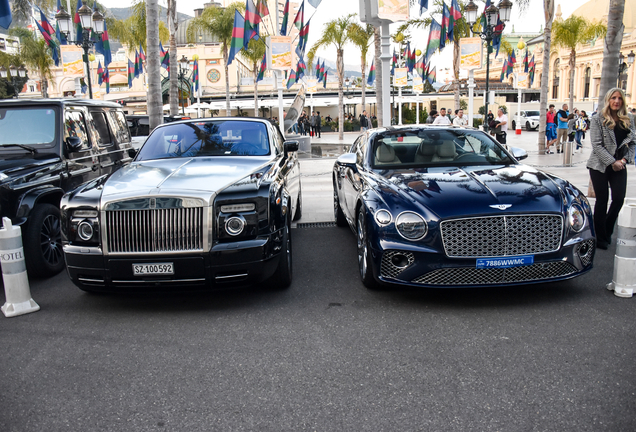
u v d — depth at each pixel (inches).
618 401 101.0
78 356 130.6
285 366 121.7
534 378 111.3
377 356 125.1
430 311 152.7
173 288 153.4
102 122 267.7
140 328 148.3
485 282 149.9
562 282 174.6
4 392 113.0
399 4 342.6
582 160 593.6
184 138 215.3
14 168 194.2
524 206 149.9
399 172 188.4
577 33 1366.9
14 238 161.3
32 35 1379.2
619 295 159.3
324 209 333.1
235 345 134.5
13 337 144.0
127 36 1197.1
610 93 209.5
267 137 217.3
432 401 103.9
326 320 149.3
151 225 150.1
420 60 994.7
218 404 105.8
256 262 154.3
